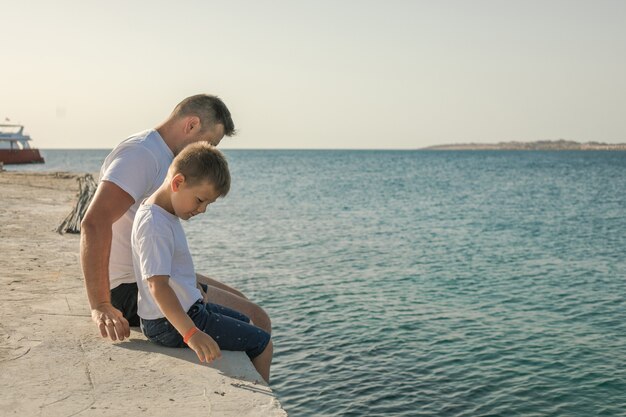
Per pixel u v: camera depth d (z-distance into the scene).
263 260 15.20
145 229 3.23
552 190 49.97
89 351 3.47
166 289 3.21
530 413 6.38
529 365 7.75
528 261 15.87
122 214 3.59
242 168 107.75
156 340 3.56
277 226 23.05
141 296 3.52
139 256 3.30
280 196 40.94
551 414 6.36
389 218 27.22
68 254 7.21
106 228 3.53
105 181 3.55
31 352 3.43
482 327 9.45
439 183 60.50
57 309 4.38
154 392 2.93
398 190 48.81
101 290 3.60
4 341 3.60
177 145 3.88
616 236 21.47
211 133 3.92
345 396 6.72
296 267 14.33
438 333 9.07
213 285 4.30
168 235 3.27
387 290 11.99
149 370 3.21
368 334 8.95
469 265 15.11
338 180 65.75
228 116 4.02
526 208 33.41
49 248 7.72
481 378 7.30
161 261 3.21
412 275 13.66
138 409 2.73
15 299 4.64
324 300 11.02
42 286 5.17
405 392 6.85
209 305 3.66
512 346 8.50
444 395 6.79
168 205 3.32
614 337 8.98
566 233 22.33
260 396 2.92
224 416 2.68
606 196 43.00
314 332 9.02
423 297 11.44
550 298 11.54
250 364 3.33
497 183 60.72
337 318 9.80
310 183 59.22
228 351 3.51
